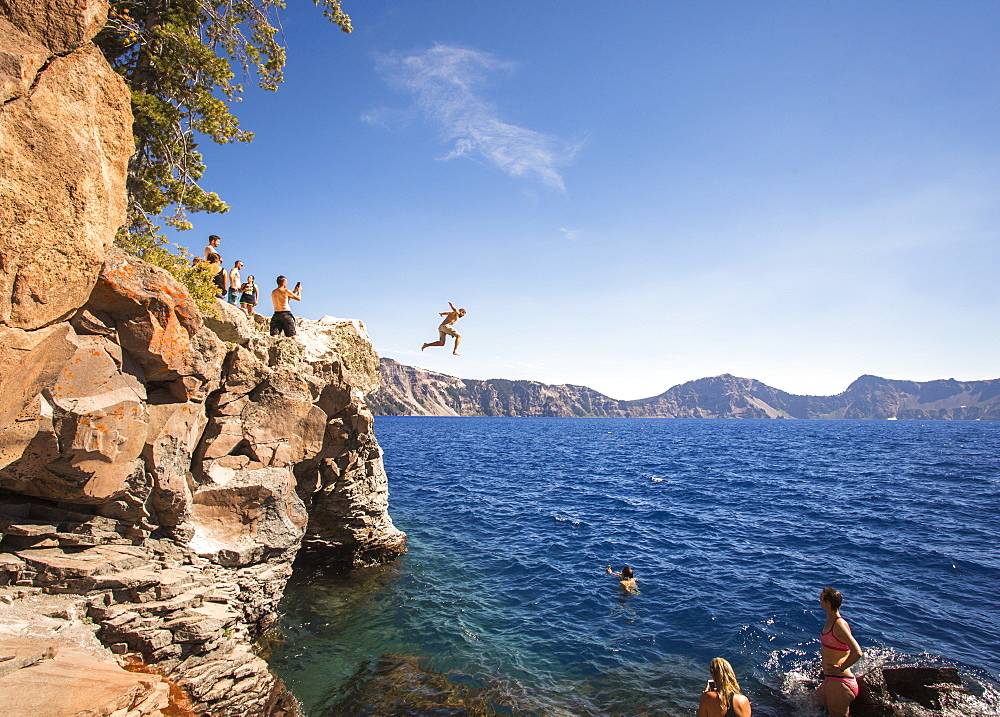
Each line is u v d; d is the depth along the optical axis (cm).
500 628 1358
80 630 809
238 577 1159
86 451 848
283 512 1288
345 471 1811
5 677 622
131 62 1483
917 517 2514
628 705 1022
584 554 1970
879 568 1741
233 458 1260
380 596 1573
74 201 729
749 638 1267
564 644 1268
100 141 772
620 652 1226
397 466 4762
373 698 1046
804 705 1002
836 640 983
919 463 5084
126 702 644
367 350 2233
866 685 1002
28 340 713
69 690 627
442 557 1956
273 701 1010
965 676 1065
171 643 894
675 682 1101
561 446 7744
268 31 1566
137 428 942
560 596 1562
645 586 1623
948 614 1365
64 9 713
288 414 1352
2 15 679
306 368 1501
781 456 5969
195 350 1072
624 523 2472
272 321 1570
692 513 2677
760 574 1702
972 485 3556
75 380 830
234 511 1214
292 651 1235
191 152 1633
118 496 966
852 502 2925
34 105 672
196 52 1434
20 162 659
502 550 2041
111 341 891
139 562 960
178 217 1614
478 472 4447
